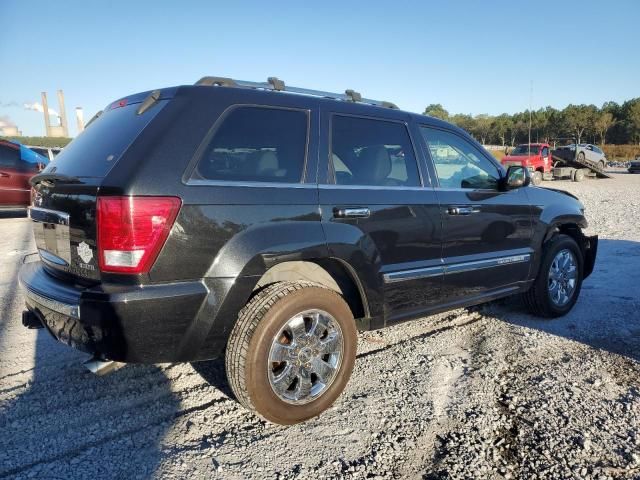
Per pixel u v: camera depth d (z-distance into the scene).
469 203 4.12
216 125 2.88
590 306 5.52
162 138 2.70
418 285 3.76
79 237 2.79
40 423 3.08
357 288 3.47
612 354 4.18
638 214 13.36
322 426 3.08
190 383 3.63
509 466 2.71
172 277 2.63
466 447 2.87
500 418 3.18
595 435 2.98
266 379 2.90
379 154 3.66
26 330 4.68
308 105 3.34
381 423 3.12
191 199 2.66
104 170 2.73
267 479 2.58
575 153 29.11
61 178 2.86
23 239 9.35
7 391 3.48
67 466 2.66
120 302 2.49
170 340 2.67
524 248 4.69
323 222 3.15
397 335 4.63
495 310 5.40
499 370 3.87
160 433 2.99
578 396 3.45
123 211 2.52
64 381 3.64
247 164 2.96
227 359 2.89
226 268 2.76
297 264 3.22
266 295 2.94
